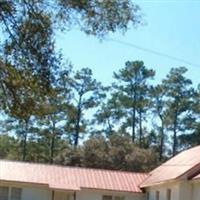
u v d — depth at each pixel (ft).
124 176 137.49
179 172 112.37
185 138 246.68
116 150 197.47
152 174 132.46
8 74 37.27
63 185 128.47
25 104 38.27
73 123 241.55
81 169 138.10
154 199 124.98
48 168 135.85
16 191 127.54
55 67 37.65
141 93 250.16
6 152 243.19
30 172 131.64
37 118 40.27
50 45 37.11
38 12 36.52
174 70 246.06
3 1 35.73
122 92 250.37
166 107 248.11
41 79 37.52
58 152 234.17
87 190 130.31
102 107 249.14
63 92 39.45
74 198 129.70
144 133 250.78
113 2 37.55
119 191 130.82
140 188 132.26
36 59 37.06
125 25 38.27
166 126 249.34
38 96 38.27
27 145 242.17
